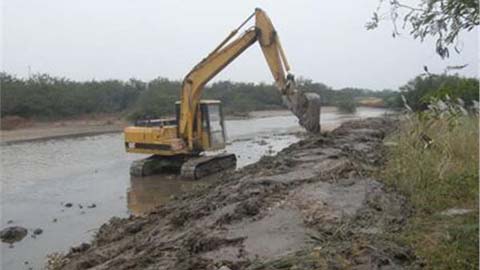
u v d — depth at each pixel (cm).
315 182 752
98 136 3197
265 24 1490
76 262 721
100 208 1177
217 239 543
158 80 5409
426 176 669
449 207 563
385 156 1025
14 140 2875
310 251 449
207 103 1620
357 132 1681
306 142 1375
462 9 250
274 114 5606
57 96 4241
